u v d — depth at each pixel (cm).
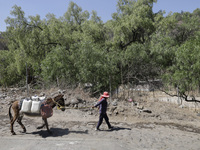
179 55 1275
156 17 2516
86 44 1775
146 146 655
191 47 1237
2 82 2827
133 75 1942
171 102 1525
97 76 1719
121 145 636
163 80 1472
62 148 593
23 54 2530
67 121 937
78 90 1420
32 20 2573
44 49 2630
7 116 997
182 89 1304
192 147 674
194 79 1202
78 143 640
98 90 1572
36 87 1703
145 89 1769
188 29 2188
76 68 1819
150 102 1356
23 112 721
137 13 2534
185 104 1498
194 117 1153
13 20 2486
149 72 1902
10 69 2839
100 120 806
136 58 1912
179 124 1009
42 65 1858
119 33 2573
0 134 720
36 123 898
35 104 708
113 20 2705
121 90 1709
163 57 1766
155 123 991
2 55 3009
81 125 877
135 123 965
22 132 752
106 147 608
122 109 1090
